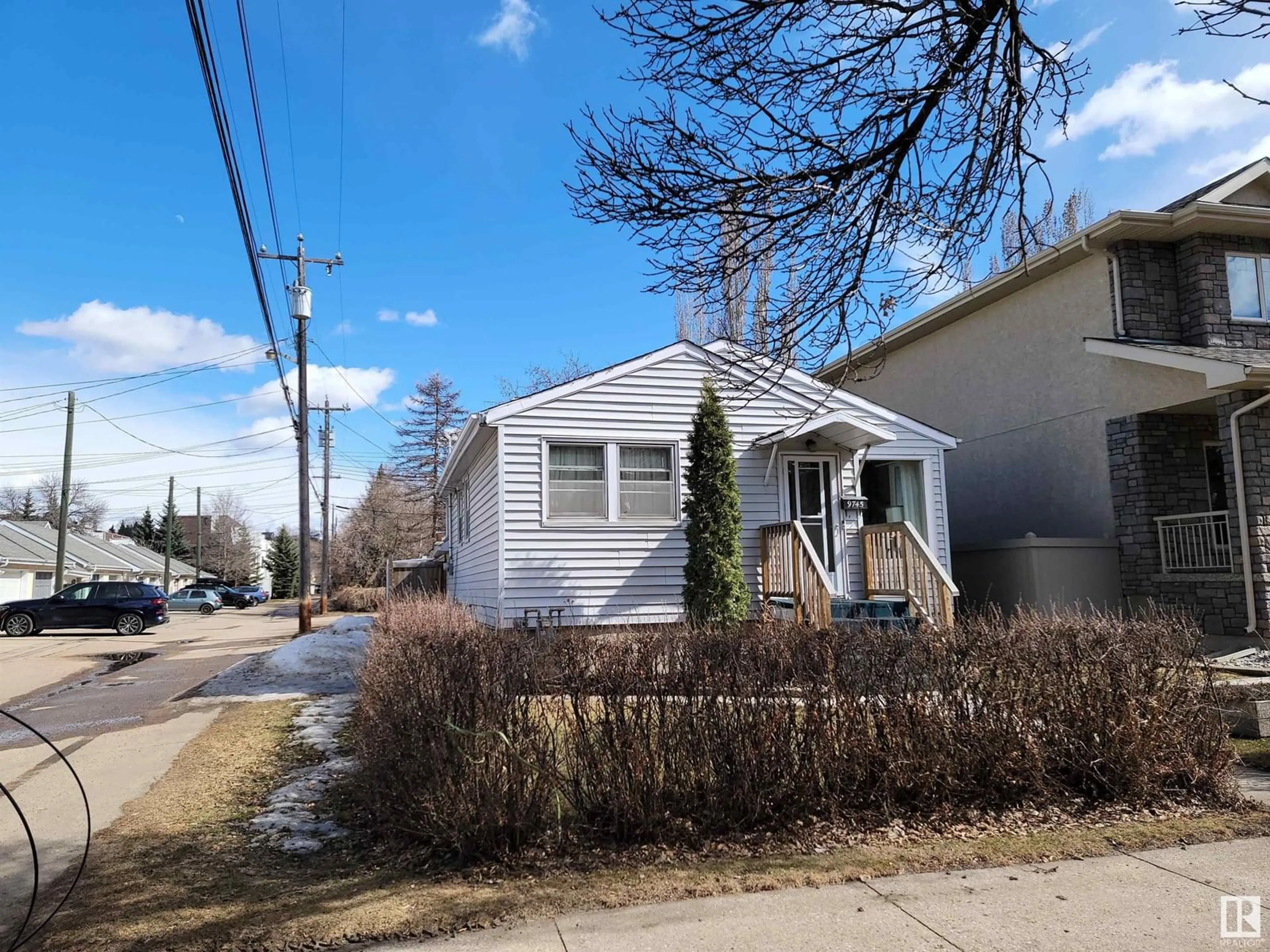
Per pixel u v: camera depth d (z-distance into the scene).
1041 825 4.90
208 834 5.04
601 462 11.84
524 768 4.43
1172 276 13.17
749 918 3.68
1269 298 13.09
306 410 22.22
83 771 6.86
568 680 4.71
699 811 4.63
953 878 4.13
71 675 14.82
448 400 51.31
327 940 3.51
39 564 37.06
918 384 18.23
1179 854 4.47
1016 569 12.89
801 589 10.65
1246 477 10.93
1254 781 6.00
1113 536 13.10
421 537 51.31
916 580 10.80
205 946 3.48
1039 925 3.61
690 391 12.26
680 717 4.69
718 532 10.91
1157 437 12.76
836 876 4.13
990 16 4.95
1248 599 10.79
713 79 5.38
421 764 4.54
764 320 6.22
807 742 4.85
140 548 66.31
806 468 12.80
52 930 3.69
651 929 3.57
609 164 5.42
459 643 5.00
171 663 16.05
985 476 16.06
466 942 3.48
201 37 6.15
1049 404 14.53
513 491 11.34
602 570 11.55
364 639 15.41
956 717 5.12
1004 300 15.73
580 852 4.39
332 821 5.22
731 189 5.35
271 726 8.38
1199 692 5.61
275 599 69.56
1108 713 5.35
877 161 5.46
